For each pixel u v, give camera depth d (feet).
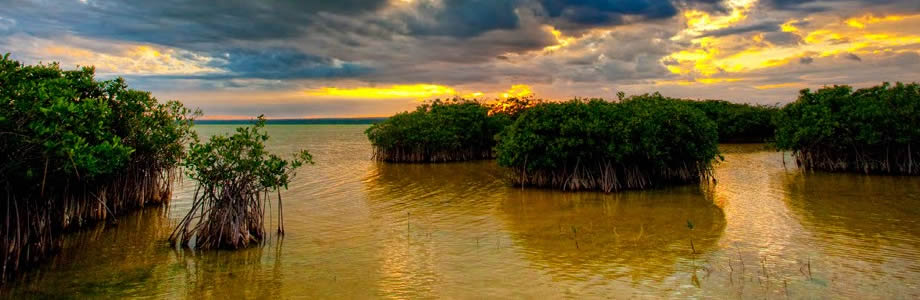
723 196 62.39
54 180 38.22
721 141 161.17
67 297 30.45
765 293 29.43
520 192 68.59
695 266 34.63
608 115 71.51
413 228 47.19
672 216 51.26
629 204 58.49
